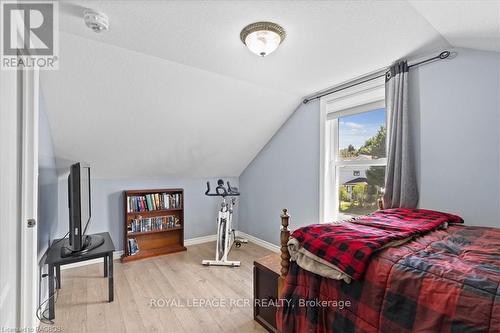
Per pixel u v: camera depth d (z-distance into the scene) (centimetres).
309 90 282
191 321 192
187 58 205
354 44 181
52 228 252
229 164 391
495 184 167
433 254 114
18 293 133
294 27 158
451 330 84
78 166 206
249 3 136
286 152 337
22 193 136
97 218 319
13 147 120
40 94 200
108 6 139
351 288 118
